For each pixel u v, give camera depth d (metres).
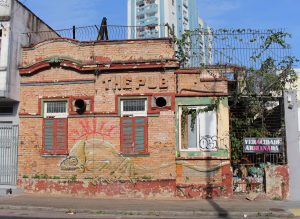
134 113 15.02
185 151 14.64
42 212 12.28
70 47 15.62
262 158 15.02
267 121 15.53
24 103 15.72
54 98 15.48
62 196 14.92
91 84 15.30
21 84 15.83
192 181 14.46
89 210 12.17
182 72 14.96
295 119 14.84
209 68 15.07
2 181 15.70
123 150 14.87
